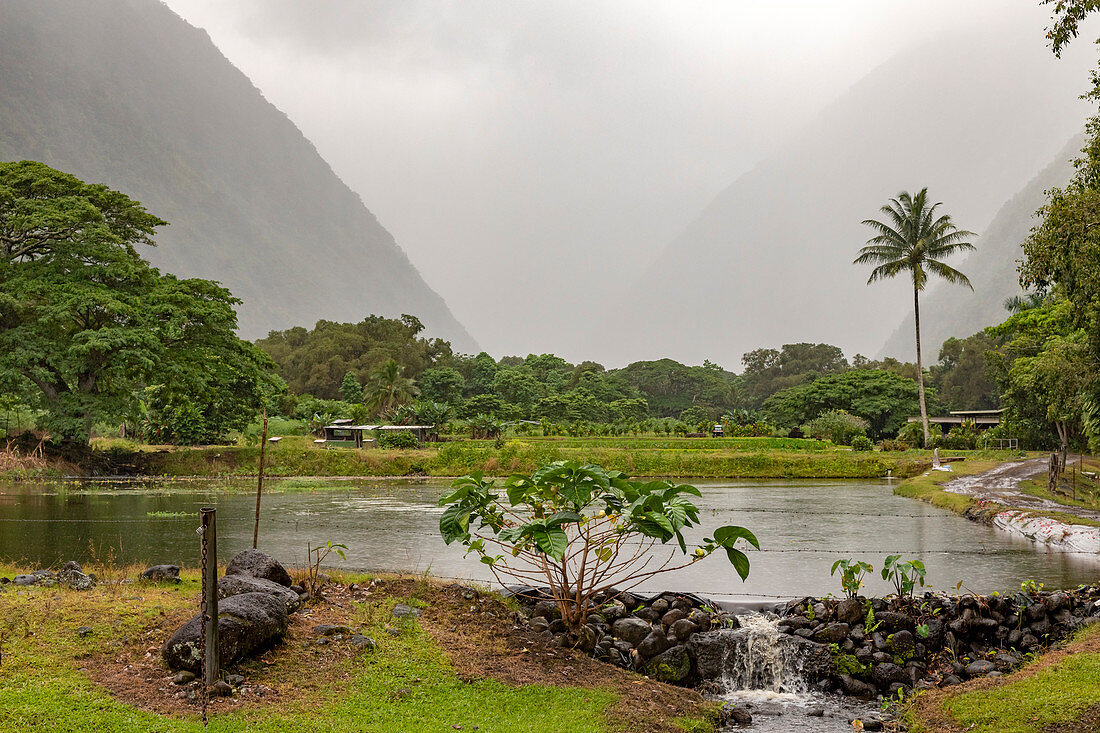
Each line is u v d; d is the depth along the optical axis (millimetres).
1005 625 12672
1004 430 63219
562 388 148500
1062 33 17609
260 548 20172
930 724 9422
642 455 51406
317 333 156000
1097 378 28172
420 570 17078
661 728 8711
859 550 21047
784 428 105062
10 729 6594
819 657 11875
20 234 43562
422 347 149875
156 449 50875
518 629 11242
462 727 7961
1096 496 31562
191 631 8297
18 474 40406
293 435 74688
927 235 57000
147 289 46969
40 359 42562
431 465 50469
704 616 12602
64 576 11719
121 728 6906
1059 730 8336
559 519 10242
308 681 8508
